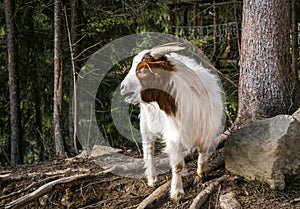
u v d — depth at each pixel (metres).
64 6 7.21
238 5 8.88
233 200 3.61
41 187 4.16
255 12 4.60
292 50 7.49
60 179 4.30
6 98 8.98
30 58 9.12
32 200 4.06
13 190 4.58
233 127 4.63
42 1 8.48
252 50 4.62
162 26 9.20
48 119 9.66
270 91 4.55
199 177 4.00
